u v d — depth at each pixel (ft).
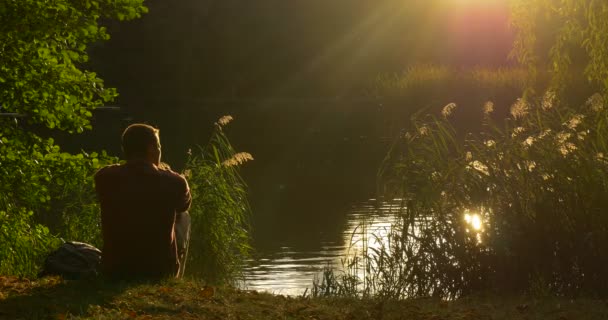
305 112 165.17
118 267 25.63
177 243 27.17
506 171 35.37
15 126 40.68
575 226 33.32
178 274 26.66
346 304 27.35
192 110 174.40
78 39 40.78
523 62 46.03
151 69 195.00
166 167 32.78
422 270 34.40
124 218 25.49
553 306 27.53
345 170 90.27
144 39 192.85
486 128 99.45
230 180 46.52
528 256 33.53
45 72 39.14
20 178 40.24
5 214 40.55
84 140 122.52
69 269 27.22
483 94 130.41
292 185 79.92
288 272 43.86
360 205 65.00
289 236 53.83
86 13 40.29
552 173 34.53
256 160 100.68
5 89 39.29
